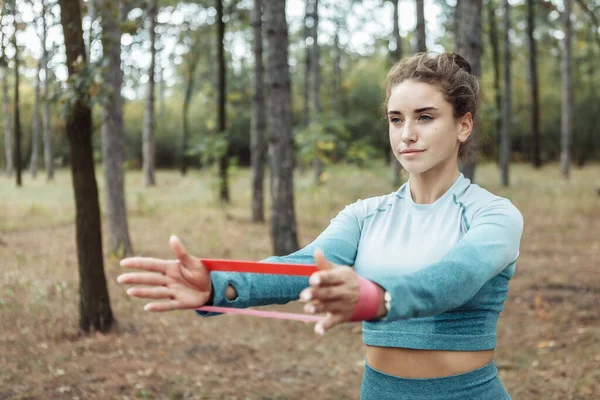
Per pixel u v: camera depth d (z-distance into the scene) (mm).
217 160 16797
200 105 40719
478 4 8133
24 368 5035
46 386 4707
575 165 36125
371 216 1756
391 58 19156
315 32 20391
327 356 5719
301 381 5074
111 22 8633
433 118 1588
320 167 20344
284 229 8961
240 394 4734
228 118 25250
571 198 16375
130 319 6371
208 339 5965
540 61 38812
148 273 1346
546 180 22562
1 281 7461
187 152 15812
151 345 5703
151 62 24031
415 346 1589
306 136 14102
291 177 8992
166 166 41125
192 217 13898
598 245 10672
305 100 25766
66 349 5484
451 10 20938
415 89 1589
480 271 1374
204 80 37469
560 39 32875
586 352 5660
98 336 5824
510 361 5559
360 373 5305
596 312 6805
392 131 1650
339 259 1688
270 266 1300
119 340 5762
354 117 37906
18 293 6984
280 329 6441
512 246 1506
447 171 1659
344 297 1141
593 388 4898
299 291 1530
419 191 1694
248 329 6391
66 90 5320
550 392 4863
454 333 1578
